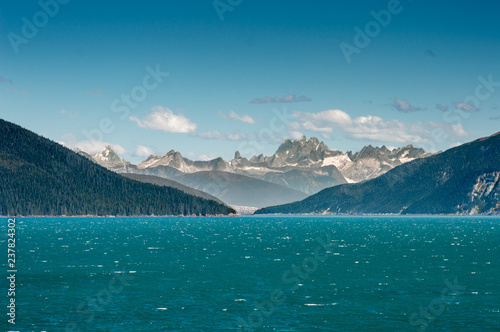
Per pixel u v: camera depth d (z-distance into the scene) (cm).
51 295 7219
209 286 7900
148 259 11194
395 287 7819
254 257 11675
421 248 13975
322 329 5706
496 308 6512
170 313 6312
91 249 13500
